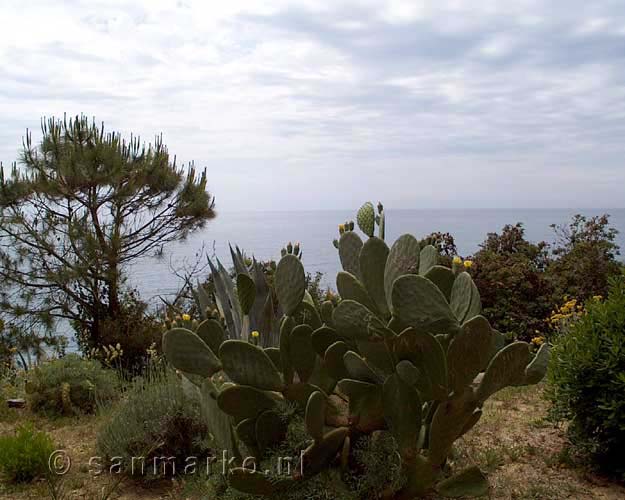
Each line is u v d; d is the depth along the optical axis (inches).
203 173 466.0
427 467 114.5
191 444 165.3
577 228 398.9
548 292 336.2
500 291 334.6
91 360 265.1
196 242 462.9
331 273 335.9
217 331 122.6
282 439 120.9
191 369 114.9
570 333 162.9
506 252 375.2
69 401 228.2
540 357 112.5
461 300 110.3
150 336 378.0
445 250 378.3
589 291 342.3
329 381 125.2
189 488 147.6
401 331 110.3
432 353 104.3
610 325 151.7
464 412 108.3
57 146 414.0
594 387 148.9
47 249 405.7
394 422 112.7
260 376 115.6
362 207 129.2
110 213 429.4
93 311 418.9
